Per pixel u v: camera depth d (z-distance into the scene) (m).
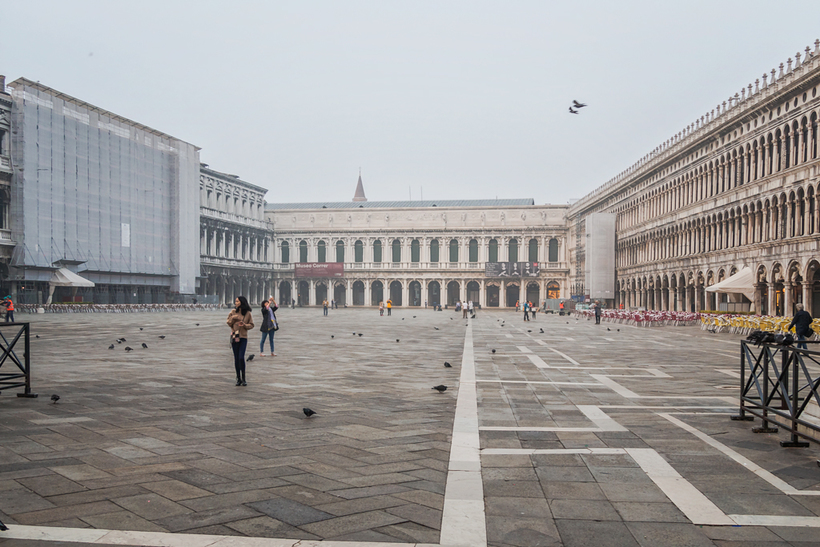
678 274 71.88
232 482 8.00
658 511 7.16
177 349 26.47
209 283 110.56
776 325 36.62
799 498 7.60
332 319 65.25
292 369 19.81
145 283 89.56
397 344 30.61
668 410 13.02
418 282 132.25
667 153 75.25
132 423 11.41
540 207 128.00
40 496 7.45
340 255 134.50
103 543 6.17
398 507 7.19
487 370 19.88
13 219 69.62
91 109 79.75
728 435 10.77
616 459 9.22
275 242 136.12
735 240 58.34
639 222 86.75
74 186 76.69
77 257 76.94
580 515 7.02
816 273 46.19
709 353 26.41
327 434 10.62
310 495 7.55
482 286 129.62
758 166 54.22
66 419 11.72
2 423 11.34
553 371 19.67
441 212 131.00
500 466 8.83
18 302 68.56
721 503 7.42
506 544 6.26
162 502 7.29
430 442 10.12
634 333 42.22
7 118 69.50
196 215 100.75
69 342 29.38
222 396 14.43
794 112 48.16
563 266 126.31
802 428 10.30
